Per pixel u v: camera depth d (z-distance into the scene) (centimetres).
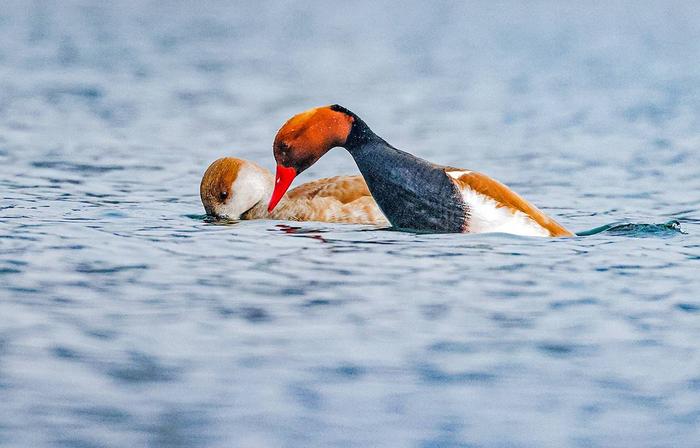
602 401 807
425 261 1184
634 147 2238
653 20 5234
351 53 4100
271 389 816
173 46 4150
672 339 938
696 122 2567
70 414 768
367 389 820
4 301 1008
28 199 1566
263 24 5144
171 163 2000
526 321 983
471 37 4650
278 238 1312
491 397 811
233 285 1084
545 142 2325
